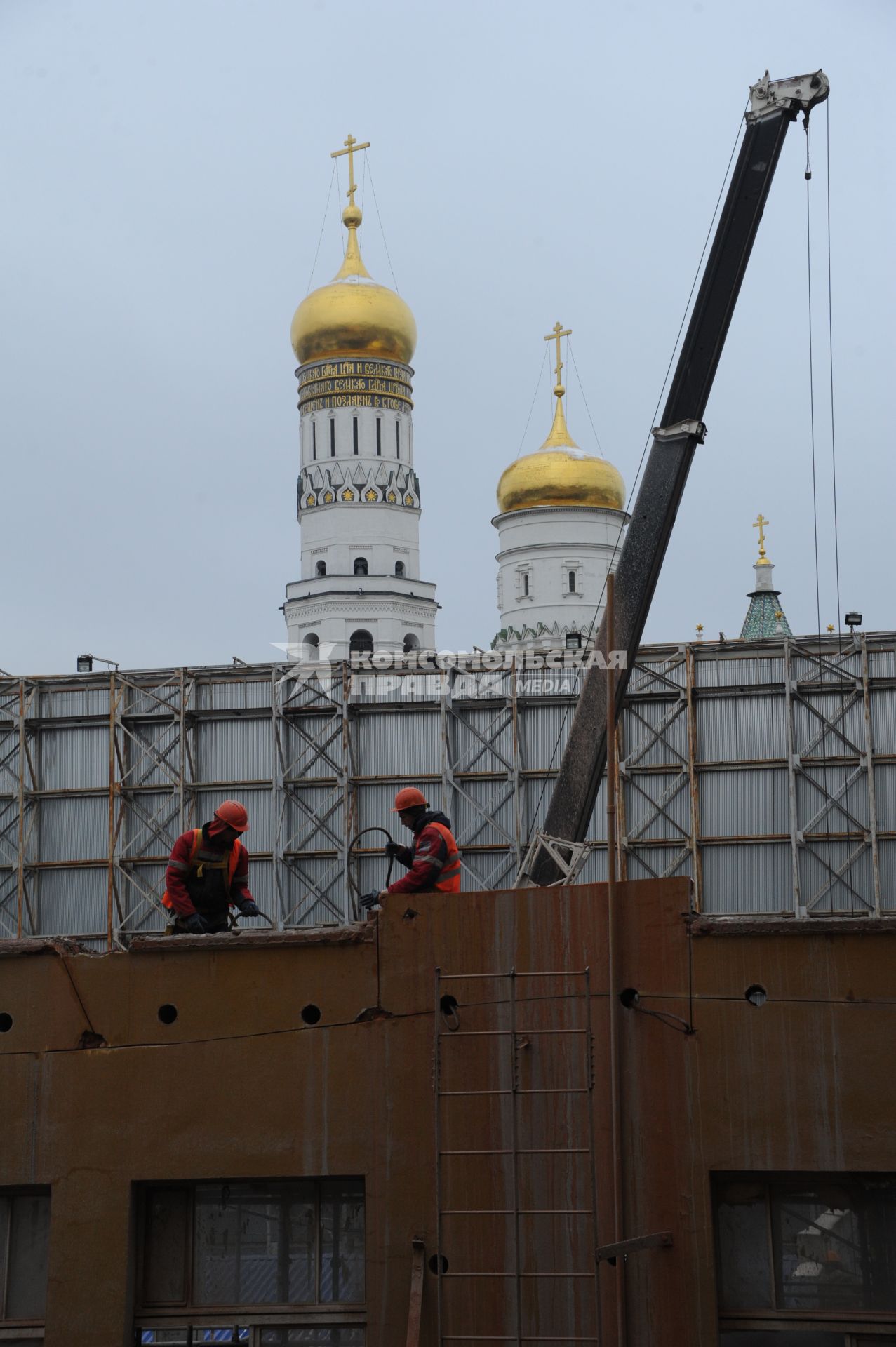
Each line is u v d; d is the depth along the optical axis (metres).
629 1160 9.96
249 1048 10.54
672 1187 9.88
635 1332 9.77
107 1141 10.56
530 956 10.31
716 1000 10.02
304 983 10.55
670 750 39.31
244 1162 10.39
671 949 10.12
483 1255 9.98
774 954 10.02
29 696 42.06
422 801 12.41
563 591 76.69
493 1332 9.88
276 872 40.38
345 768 40.47
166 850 41.03
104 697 41.84
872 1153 9.71
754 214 19.19
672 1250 9.82
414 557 81.44
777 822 38.72
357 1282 10.43
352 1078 10.39
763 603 86.38
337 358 80.94
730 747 39.16
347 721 40.69
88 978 10.80
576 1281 9.85
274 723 40.84
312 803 41.06
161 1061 10.61
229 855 11.99
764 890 38.62
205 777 41.38
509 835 40.12
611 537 77.56
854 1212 9.95
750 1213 10.05
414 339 82.25
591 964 10.22
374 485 80.56
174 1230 10.63
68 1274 10.42
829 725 38.72
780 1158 9.80
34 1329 10.61
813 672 39.03
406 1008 10.40
